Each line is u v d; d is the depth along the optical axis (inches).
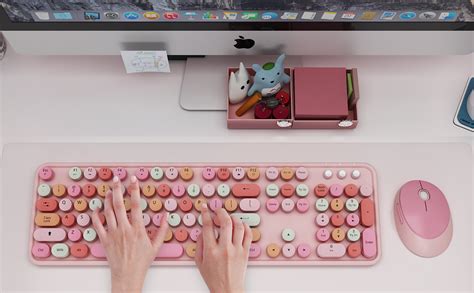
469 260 32.0
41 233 32.0
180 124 35.2
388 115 35.5
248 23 30.2
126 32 30.9
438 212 32.0
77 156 34.2
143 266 30.8
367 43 32.1
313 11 29.1
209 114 35.4
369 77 36.6
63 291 31.5
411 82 36.4
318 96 33.3
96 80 36.6
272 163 33.7
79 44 32.0
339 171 33.2
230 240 30.8
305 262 31.7
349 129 35.1
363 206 32.4
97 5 28.5
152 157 34.1
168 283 31.5
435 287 31.5
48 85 36.4
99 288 31.6
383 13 29.3
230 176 33.4
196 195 32.7
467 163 34.3
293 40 31.8
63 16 29.5
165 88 36.4
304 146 34.5
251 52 33.1
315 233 32.3
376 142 34.7
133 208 31.4
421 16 29.6
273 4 28.5
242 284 30.5
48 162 33.8
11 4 28.4
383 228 32.8
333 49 32.7
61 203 32.5
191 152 34.3
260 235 32.1
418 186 32.8
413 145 34.7
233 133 34.9
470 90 35.8
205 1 28.3
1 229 32.6
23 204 33.2
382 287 31.5
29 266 32.0
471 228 32.8
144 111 35.6
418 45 32.3
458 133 35.1
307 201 32.7
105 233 31.3
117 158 34.1
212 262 30.5
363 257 32.0
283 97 34.3
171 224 32.2
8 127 35.2
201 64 36.4
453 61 37.0
